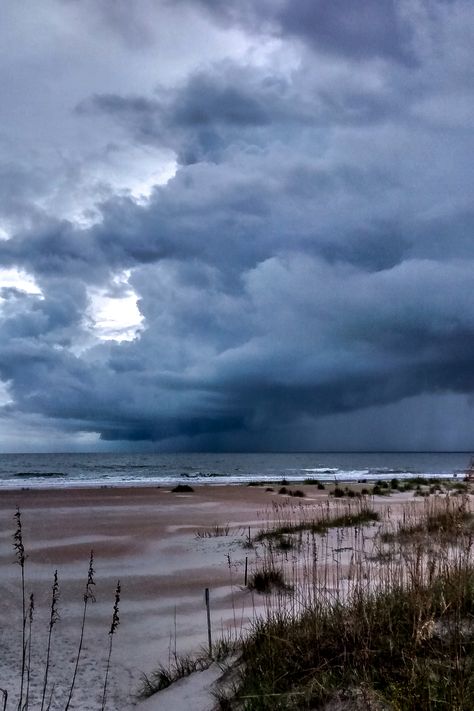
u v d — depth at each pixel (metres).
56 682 6.18
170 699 5.20
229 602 8.95
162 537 15.73
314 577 6.16
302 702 4.08
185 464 105.75
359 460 152.88
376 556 8.58
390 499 23.23
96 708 5.49
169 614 8.63
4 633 7.88
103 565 12.26
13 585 10.53
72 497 28.06
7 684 6.10
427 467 95.94
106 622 8.38
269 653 4.88
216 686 5.10
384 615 4.88
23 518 19.70
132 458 151.62
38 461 117.19
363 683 3.87
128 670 6.53
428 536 7.70
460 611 4.70
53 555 13.27
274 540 13.21
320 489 33.47
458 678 3.77
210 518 19.47
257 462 126.25
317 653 4.63
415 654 4.17
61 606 9.23
